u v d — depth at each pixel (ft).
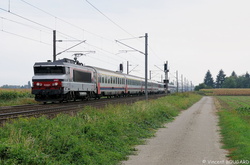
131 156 34.78
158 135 50.80
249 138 44.91
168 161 32.04
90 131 39.96
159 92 282.15
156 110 79.51
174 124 67.31
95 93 126.62
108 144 37.99
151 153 36.27
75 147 31.40
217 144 42.57
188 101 158.51
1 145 25.88
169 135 50.80
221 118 80.33
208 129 59.11
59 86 91.91
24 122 37.58
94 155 32.17
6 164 23.90
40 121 40.01
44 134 32.96
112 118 52.95
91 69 120.26
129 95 199.21
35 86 93.40
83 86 109.60
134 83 191.93
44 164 26.23
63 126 38.99
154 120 67.51
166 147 40.06
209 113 100.01
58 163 27.55
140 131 51.67
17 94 119.03
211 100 225.35
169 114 86.07
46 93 92.07
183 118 81.61
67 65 95.96
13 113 60.64
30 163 25.59
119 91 160.25
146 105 80.94
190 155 35.12
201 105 151.43
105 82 136.56
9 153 25.48
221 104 159.74
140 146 40.81
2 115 57.36
